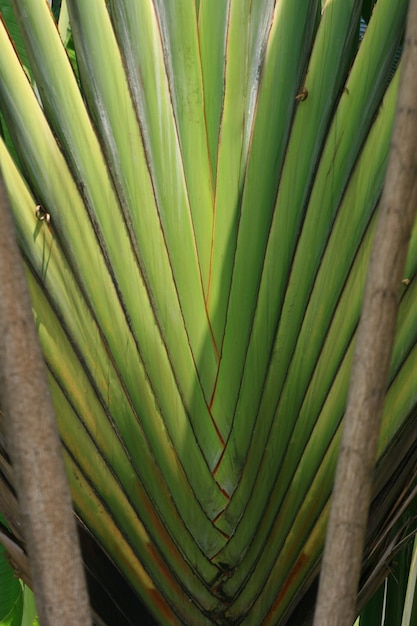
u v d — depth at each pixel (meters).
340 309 2.19
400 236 1.41
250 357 2.21
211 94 2.25
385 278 1.42
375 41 2.17
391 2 2.15
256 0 2.23
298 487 2.23
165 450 2.22
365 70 2.17
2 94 2.17
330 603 1.45
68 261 2.19
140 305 2.20
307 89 2.19
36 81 2.21
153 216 2.21
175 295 2.21
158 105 2.21
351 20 2.20
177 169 2.21
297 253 2.20
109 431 2.22
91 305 2.20
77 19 2.21
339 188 2.19
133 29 2.20
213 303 2.23
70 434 2.21
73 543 1.41
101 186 2.20
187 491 2.24
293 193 2.20
